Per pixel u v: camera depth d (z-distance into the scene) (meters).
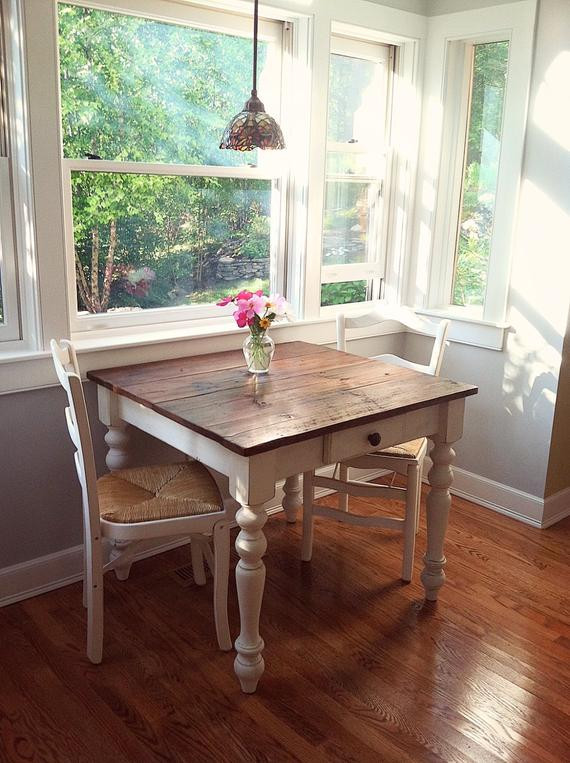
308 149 2.99
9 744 1.88
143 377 2.46
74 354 2.33
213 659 2.23
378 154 3.41
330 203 3.28
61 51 2.42
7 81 2.28
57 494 2.56
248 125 2.18
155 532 2.11
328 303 3.42
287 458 2.01
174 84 2.72
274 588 2.64
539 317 3.06
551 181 2.94
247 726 1.96
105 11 2.49
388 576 2.74
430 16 3.26
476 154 3.31
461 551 2.94
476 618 2.48
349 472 3.54
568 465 3.25
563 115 2.86
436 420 2.39
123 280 2.73
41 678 2.13
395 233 3.53
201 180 2.87
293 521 3.14
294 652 2.28
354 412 2.12
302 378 2.49
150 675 2.15
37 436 2.46
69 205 2.52
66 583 2.62
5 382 2.34
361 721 1.99
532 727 1.98
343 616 2.48
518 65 2.97
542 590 2.67
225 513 2.16
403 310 2.93
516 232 3.09
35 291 2.39
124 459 2.54
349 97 3.25
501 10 2.99
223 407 2.14
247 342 2.50
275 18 2.89
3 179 2.34
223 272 3.03
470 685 2.15
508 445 3.26
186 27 2.71
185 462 2.51
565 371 3.06
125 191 2.66
